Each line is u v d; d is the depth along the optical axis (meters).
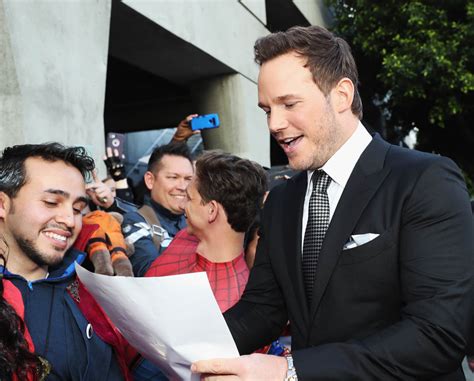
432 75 9.46
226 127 7.75
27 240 1.53
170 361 1.33
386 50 10.44
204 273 1.17
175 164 3.14
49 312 1.55
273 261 1.51
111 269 1.79
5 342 1.33
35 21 3.57
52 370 1.49
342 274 1.33
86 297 1.62
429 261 1.24
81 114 4.04
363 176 1.38
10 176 1.53
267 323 1.56
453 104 9.73
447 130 11.50
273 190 1.66
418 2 9.65
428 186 1.28
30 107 3.45
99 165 4.18
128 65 10.92
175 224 3.18
